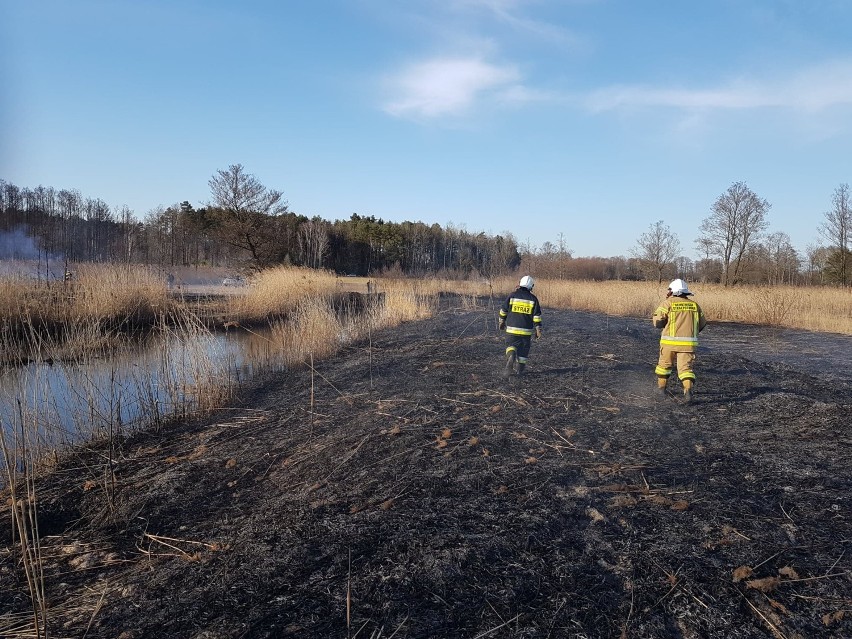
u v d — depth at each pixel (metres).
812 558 3.39
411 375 9.41
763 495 4.34
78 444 6.89
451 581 3.23
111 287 16.50
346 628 2.87
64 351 11.00
